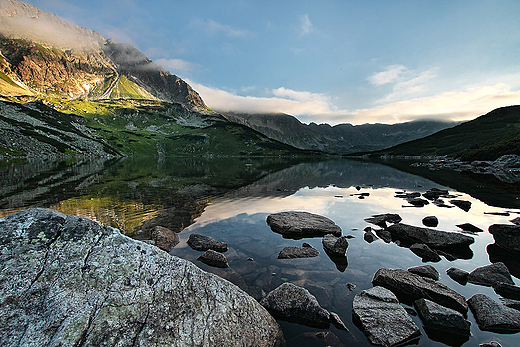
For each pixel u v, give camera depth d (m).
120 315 4.59
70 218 5.59
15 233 4.91
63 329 4.16
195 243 12.80
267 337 6.08
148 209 20.28
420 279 8.98
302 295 7.71
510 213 19.56
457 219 17.97
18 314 4.14
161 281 5.36
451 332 6.71
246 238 14.23
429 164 85.25
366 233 14.51
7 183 32.72
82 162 87.25
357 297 7.98
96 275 4.93
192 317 5.13
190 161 125.75
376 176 50.53
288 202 24.17
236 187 34.12
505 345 6.30
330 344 6.34
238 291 6.50
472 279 9.52
